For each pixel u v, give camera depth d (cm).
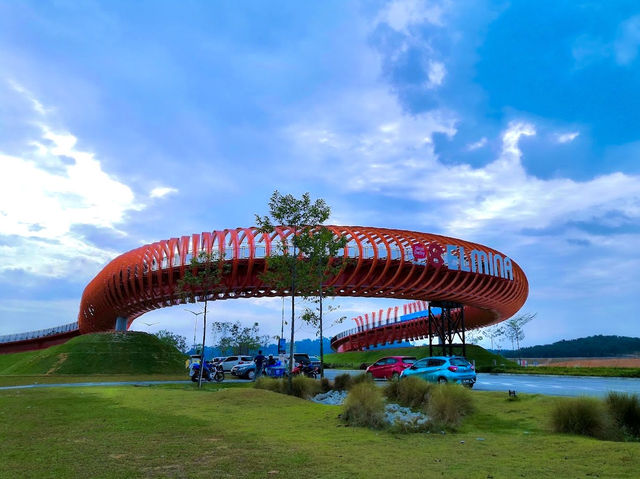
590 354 17138
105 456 793
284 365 3512
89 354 4866
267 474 670
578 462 736
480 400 1520
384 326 10069
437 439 972
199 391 2045
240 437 979
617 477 638
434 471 686
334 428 1110
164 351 5322
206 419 1249
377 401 1202
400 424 1101
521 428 1128
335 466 718
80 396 1850
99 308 6694
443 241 5159
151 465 729
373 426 1120
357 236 4797
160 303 5619
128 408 1476
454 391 1360
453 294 5344
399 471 686
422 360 2384
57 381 3178
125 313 6394
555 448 857
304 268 2333
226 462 746
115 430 1066
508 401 1473
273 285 3055
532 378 3950
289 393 1991
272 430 1076
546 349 18212
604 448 830
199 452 824
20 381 3131
